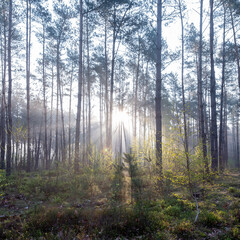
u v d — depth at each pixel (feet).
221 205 21.36
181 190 27.37
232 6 52.06
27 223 17.43
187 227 16.46
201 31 45.44
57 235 14.93
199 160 21.38
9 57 45.52
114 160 43.01
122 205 22.63
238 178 37.78
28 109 61.77
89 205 23.85
